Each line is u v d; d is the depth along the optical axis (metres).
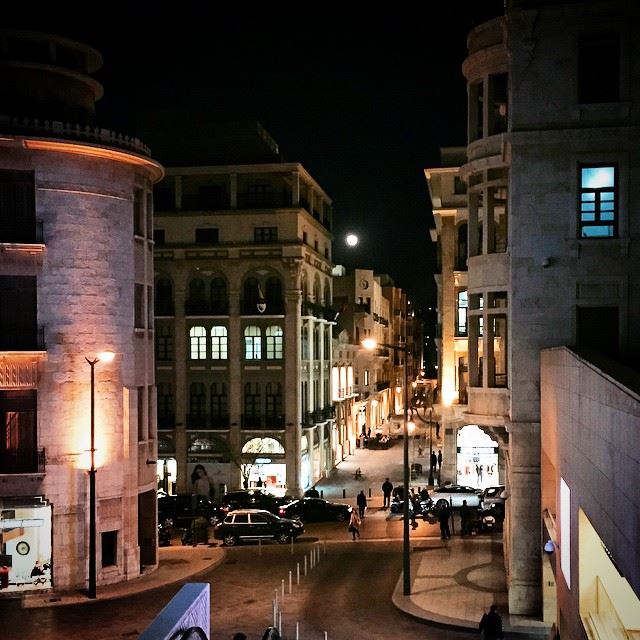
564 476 19.14
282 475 53.72
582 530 16.06
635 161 25.69
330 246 67.19
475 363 29.80
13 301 31.95
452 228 50.44
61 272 32.16
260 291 53.97
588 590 15.80
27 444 31.75
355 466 68.06
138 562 33.56
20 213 32.09
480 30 29.06
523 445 26.45
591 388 14.47
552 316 26.27
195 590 11.70
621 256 25.88
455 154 50.31
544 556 25.61
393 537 40.28
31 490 31.27
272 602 29.03
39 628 26.45
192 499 46.34
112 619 27.47
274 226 53.88
